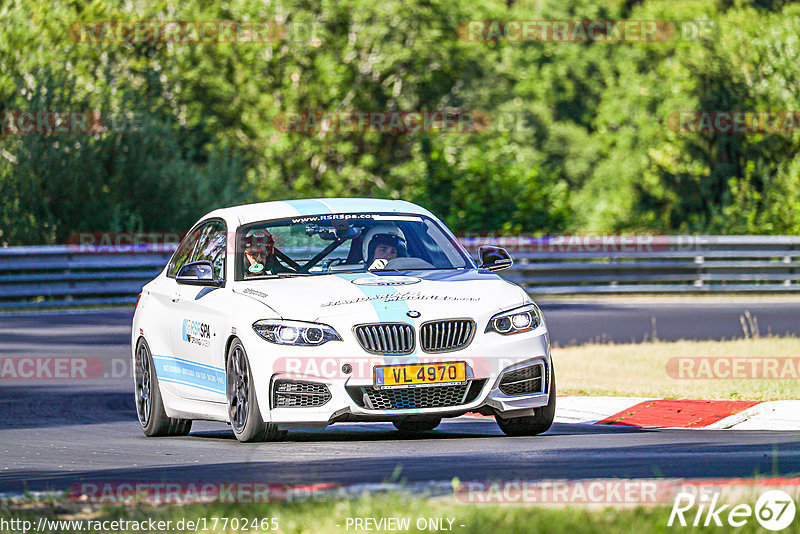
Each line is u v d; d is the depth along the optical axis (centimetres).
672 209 14525
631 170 16638
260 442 3288
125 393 4997
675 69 13875
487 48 18025
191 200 11019
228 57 15538
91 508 2200
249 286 3391
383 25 16150
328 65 15712
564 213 11719
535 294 9519
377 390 3105
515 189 11569
